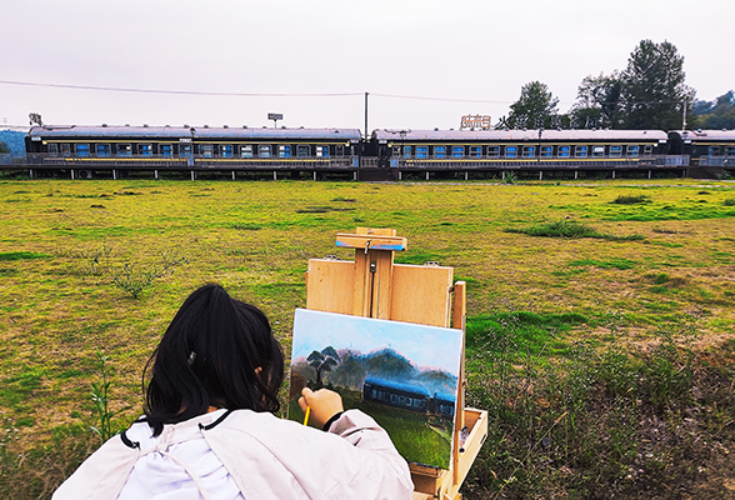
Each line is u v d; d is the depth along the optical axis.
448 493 2.33
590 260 12.55
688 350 5.61
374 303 2.33
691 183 42.44
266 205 27.06
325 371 2.27
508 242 15.72
